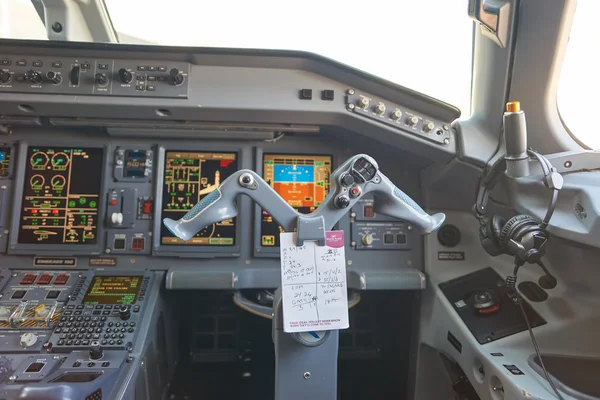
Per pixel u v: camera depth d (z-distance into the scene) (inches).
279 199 56.6
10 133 97.4
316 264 55.4
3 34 97.3
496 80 85.0
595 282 72.1
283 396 59.7
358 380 109.2
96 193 97.0
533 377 65.9
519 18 78.2
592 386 73.3
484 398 73.3
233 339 107.6
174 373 104.8
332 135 101.3
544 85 81.3
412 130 88.7
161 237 96.3
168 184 98.3
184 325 109.6
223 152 100.2
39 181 96.7
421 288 95.7
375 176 57.7
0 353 79.9
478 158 86.7
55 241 95.1
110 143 98.8
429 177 98.9
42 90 84.3
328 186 101.2
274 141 100.9
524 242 66.2
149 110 87.0
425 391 98.8
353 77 86.7
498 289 87.4
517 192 83.3
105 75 84.5
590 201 65.4
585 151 75.9
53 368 76.4
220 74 86.3
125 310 85.1
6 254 94.4
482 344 76.9
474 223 100.0
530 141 88.0
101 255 95.4
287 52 83.9
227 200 55.6
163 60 85.9
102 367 76.0
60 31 97.3
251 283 94.4
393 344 109.3
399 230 100.5
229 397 100.7
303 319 54.3
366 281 94.3
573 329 74.9
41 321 85.0
